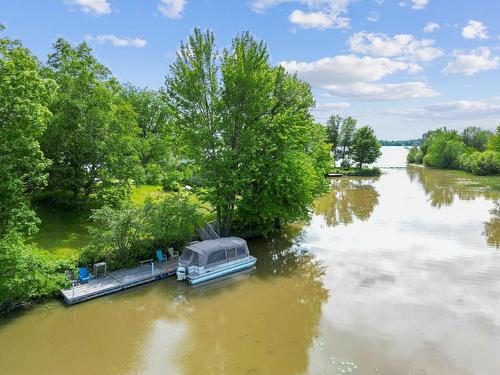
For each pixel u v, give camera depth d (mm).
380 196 54625
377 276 22672
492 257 25750
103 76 29828
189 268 21594
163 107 56562
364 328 16359
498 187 62531
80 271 20203
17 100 17469
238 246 23844
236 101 26047
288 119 28031
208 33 24984
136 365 13766
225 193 26609
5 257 16656
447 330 16062
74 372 13320
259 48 26203
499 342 15031
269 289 20984
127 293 20031
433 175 87000
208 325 16859
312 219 39062
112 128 28656
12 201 18250
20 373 13195
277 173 26391
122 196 29516
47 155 27016
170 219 24625
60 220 27328
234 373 13211
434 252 27078
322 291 20547
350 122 103375
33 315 17375
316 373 13102
